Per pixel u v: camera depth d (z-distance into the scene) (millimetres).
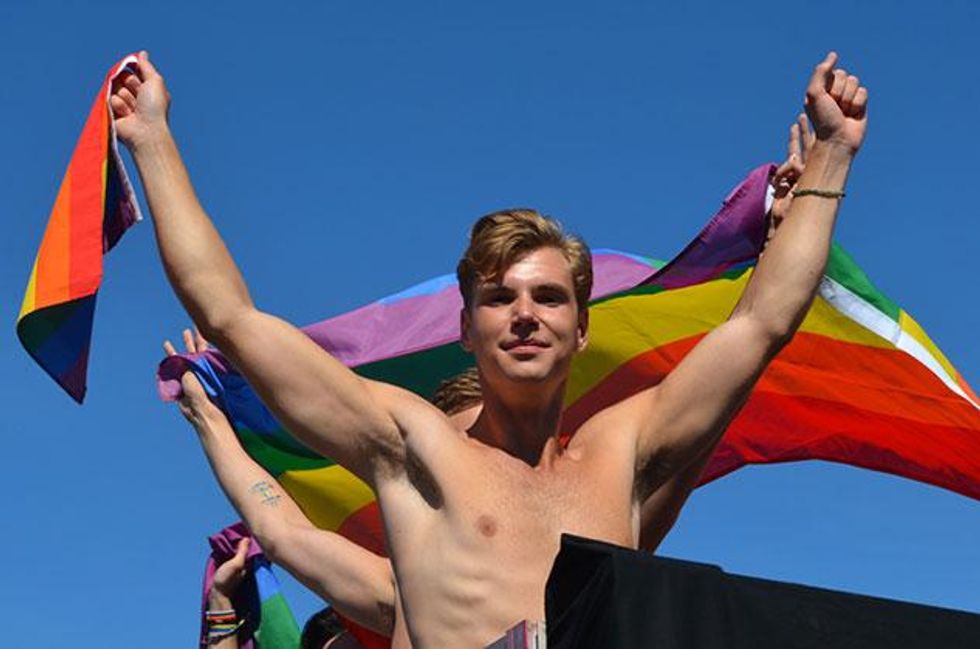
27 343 6648
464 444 6668
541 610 6305
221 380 9922
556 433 6801
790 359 10203
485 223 6918
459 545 6434
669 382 6980
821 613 5855
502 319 6723
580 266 7012
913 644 5898
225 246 6820
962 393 10070
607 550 5633
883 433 10492
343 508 10750
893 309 10078
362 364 10234
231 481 9508
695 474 7742
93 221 6723
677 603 5645
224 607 11211
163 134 6945
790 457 10562
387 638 9086
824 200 7191
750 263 9320
